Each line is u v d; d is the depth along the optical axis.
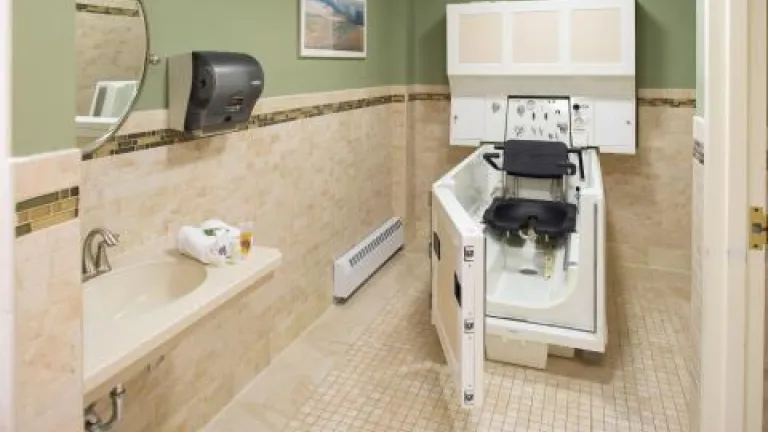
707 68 1.43
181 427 2.12
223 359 2.36
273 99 2.60
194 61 1.88
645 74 3.75
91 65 1.63
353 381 2.59
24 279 0.96
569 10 3.57
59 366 1.04
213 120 1.97
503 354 2.71
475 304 1.98
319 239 3.16
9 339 0.95
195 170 2.11
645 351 2.83
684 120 3.72
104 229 1.60
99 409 1.72
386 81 4.00
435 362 2.75
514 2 3.68
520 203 3.42
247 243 1.78
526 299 2.83
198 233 1.77
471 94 3.95
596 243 2.49
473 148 4.20
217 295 1.50
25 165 0.95
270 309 2.70
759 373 1.46
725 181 1.42
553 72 3.66
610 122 3.69
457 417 2.31
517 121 3.86
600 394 2.46
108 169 1.73
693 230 1.83
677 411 2.33
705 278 1.49
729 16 1.36
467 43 3.83
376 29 3.76
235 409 2.38
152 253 1.83
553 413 2.33
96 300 1.57
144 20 1.78
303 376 2.63
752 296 1.43
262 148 2.54
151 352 1.29
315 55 2.97
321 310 3.25
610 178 3.95
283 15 2.67
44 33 0.98
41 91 0.98
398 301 3.46
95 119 1.66
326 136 3.16
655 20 3.68
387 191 4.14
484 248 1.98
